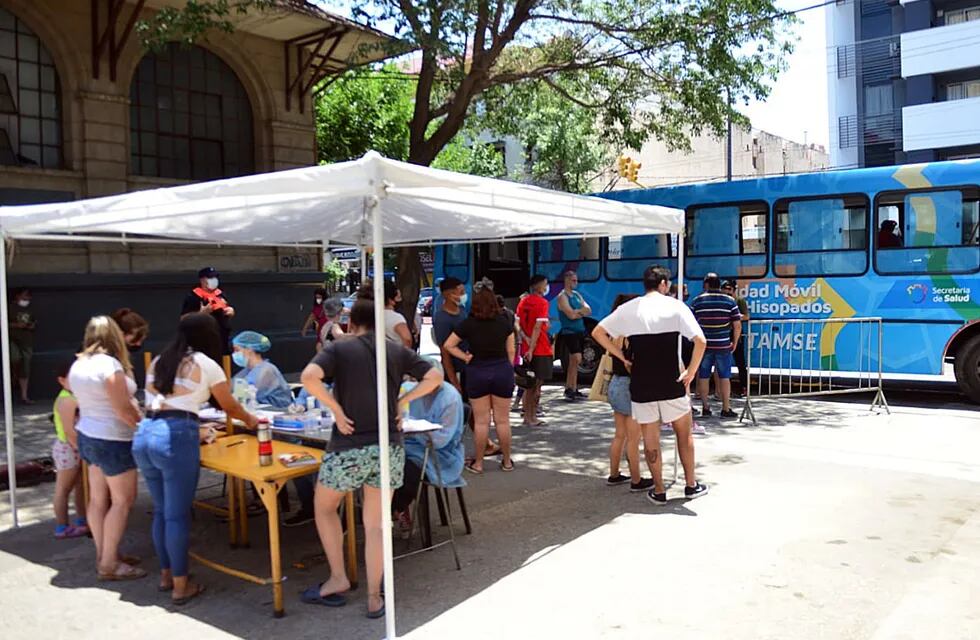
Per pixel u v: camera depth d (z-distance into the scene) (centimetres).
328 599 463
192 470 465
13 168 1225
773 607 445
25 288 1184
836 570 497
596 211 600
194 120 1473
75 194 1294
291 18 1410
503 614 446
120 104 1337
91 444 492
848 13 3180
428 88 1324
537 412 1068
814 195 1172
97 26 1299
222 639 421
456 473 555
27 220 611
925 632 412
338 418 429
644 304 636
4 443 914
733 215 1242
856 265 1138
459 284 846
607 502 658
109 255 1314
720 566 507
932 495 657
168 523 464
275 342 1530
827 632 414
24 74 1258
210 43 1462
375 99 2202
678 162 3691
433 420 553
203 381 467
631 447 686
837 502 641
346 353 436
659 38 1251
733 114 1377
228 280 1462
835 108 3228
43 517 658
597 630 423
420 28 1063
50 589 496
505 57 1568
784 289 1195
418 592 481
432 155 1328
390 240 908
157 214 531
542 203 542
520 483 723
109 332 518
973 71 2917
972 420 989
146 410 475
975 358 1071
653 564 514
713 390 1288
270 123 1558
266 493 448
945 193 1075
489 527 601
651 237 1327
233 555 553
